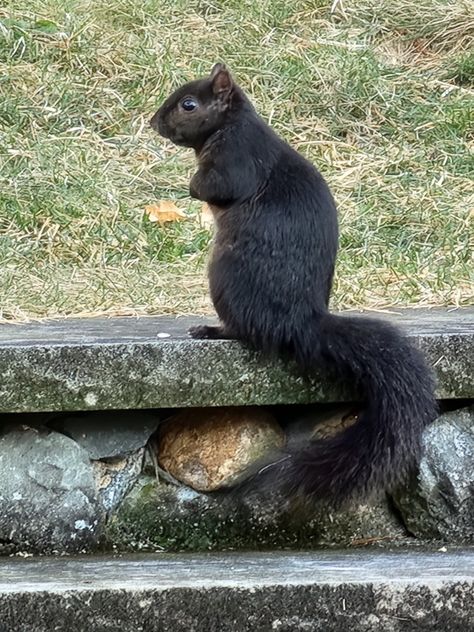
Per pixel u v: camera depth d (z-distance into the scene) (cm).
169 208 646
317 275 395
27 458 393
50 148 720
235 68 798
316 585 337
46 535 388
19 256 592
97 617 335
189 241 617
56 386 381
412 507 396
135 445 400
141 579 346
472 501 392
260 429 400
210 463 398
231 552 388
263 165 411
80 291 522
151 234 626
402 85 796
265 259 392
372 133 754
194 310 487
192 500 399
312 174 415
